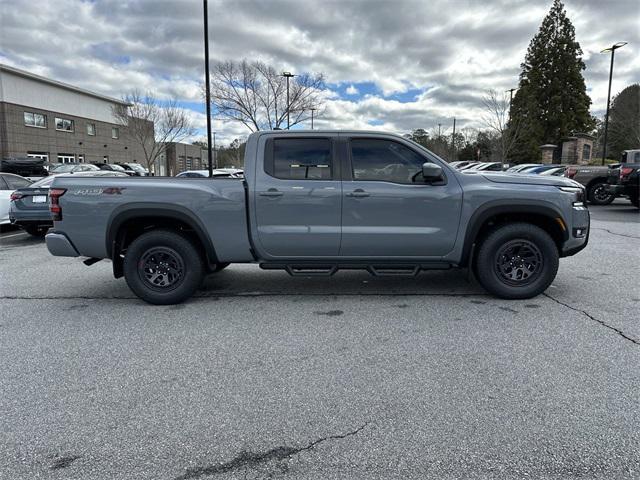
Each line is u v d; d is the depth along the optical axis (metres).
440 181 4.81
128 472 2.25
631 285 5.58
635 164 12.89
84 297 5.38
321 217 4.82
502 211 4.78
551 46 44.19
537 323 4.26
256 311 4.75
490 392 2.98
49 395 3.00
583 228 4.95
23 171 20.05
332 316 4.55
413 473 2.22
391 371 3.30
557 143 43.91
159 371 3.35
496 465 2.27
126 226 4.99
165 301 4.96
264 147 4.89
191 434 2.55
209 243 4.88
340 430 2.58
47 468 2.28
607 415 2.69
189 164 58.88
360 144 4.86
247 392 3.02
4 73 32.41
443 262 4.99
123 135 44.59
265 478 2.20
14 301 5.22
